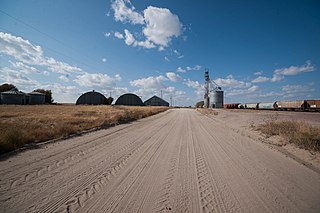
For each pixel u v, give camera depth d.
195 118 26.94
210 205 3.43
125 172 5.07
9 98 69.62
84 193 3.85
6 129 9.44
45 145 8.31
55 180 4.48
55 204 3.41
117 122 18.72
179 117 29.16
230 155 6.91
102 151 7.35
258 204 3.46
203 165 5.73
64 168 5.32
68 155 6.71
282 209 3.29
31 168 5.30
